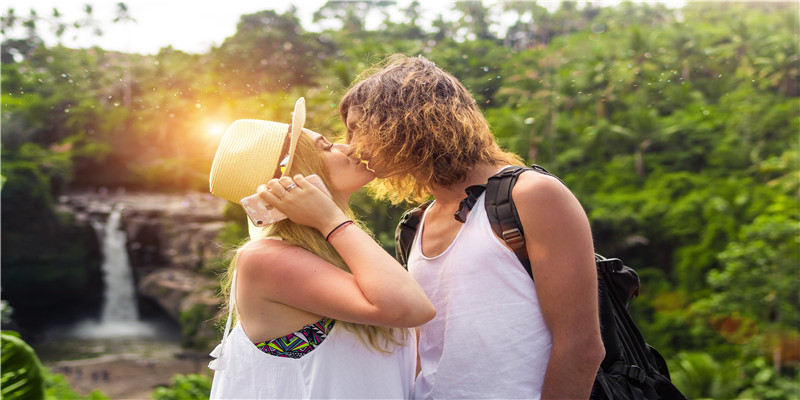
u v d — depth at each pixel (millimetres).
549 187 1093
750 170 29656
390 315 1050
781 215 21547
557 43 28344
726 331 20703
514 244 1114
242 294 1172
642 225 27688
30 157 30078
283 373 1146
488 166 1255
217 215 31125
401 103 1185
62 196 33000
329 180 1224
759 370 18031
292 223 1188
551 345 1150
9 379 2889
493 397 1145
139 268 31078
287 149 1191
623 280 1268
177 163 36250
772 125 30469
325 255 1165
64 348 25500
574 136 31438
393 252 13219
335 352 1164
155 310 30594
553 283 1088
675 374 15398
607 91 19375
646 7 31594
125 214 31875
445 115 1178
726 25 27812
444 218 1297
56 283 29906
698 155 32062
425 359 1295
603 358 1157
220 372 1211
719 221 25969
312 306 1109
